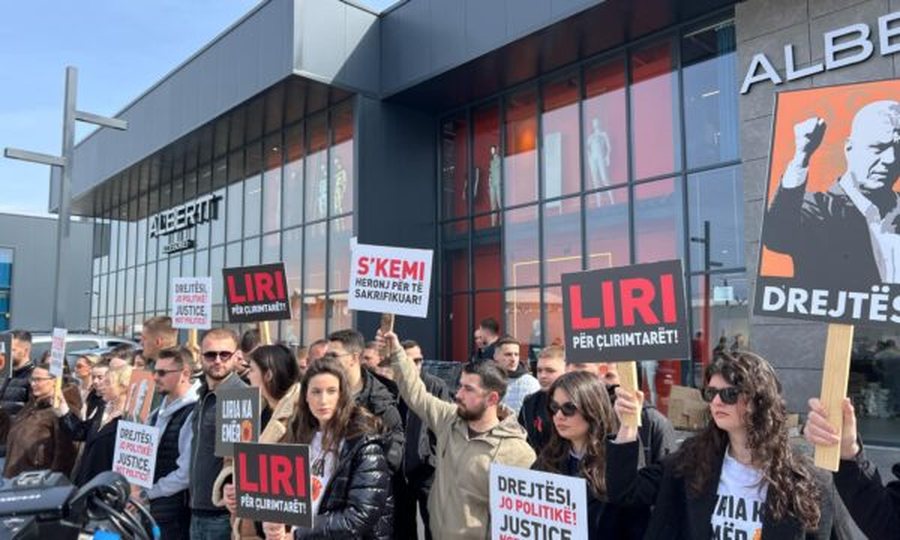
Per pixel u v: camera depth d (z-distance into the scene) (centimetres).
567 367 454
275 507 275
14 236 3422
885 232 227
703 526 236
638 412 271
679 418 683
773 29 880
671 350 267
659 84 1058
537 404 466
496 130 1314
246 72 1393
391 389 473
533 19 1067
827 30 829
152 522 250
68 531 208
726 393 234
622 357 277
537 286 1211
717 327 948
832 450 218
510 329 1249
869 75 785
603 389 300
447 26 1215
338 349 423
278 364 398
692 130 1009
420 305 439
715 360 246
